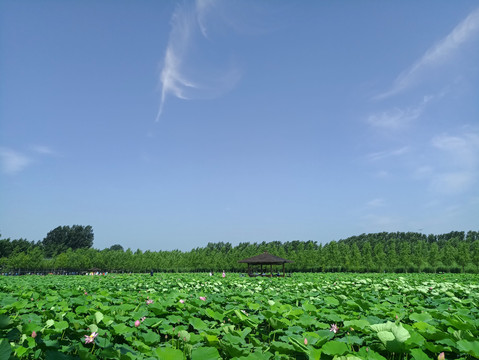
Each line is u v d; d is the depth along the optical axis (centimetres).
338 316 648
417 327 539
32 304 825
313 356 405
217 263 6362
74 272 7162
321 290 1304
